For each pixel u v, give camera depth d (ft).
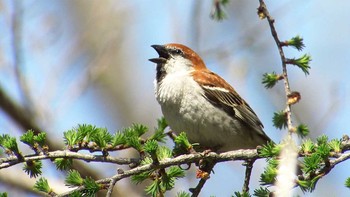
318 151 24.48
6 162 25.64
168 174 25.80
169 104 35.53
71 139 26.89
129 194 50.01
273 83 29.12
